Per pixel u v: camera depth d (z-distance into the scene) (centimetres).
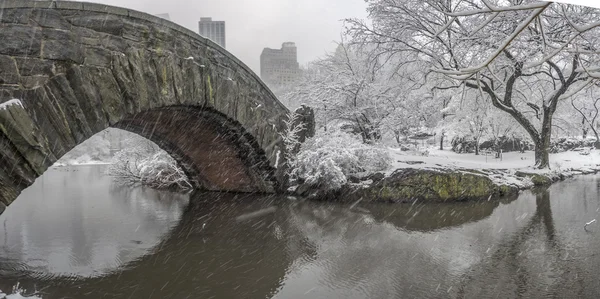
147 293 589
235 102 1124
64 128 656
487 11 395
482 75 1600
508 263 694
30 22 616
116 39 746
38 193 1638
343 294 579
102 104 720
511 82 1712
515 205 1230
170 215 1149
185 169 1638
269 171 1376
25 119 596
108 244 845
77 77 676
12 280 634
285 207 1220
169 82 872
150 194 1603
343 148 1344
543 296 555
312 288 604
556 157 2559
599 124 3491
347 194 1302
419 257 738
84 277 653
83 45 688
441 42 1625
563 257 720
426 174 1284
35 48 621
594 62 1080
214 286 617
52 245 832
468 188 1308
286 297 571
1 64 584
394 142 2277
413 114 2241
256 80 1229
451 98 2494
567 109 2848
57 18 650
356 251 781
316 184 1355
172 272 676
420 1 1706
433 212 1127
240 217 1102
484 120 2338
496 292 573
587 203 1251
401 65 2003
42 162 623
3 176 579
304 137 1484
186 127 1210
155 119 1130
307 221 1038
